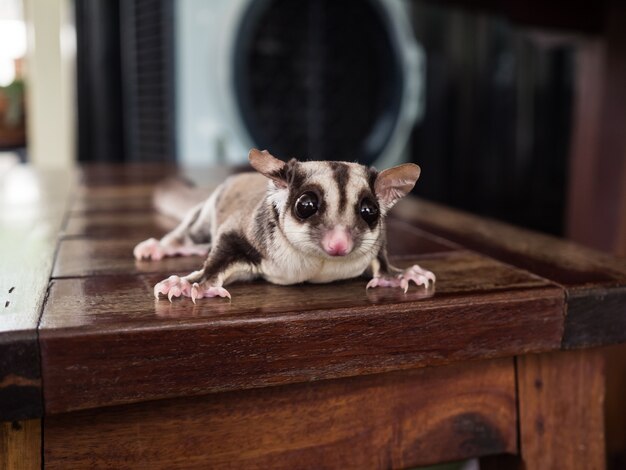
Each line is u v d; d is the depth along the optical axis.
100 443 0.22
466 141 0.91
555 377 0.27
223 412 0.23
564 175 0.96
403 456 0.25
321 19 0.78
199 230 0.29
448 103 0.88
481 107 0.91
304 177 0.23
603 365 0.27
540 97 0.94
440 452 0.26
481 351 0.24
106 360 0.20
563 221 0.98
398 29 0.81
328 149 0.81
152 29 0.69
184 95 0.70
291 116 0.79
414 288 0.25
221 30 0.69
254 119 0.73
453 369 0.25
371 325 0.22
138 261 0.29
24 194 0.47
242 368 0.21
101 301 0.23
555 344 0.25
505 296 0.24
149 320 0.21
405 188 0.24
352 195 0.23
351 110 0.82
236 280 0.25
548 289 0.25
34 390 0.20
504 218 0.96
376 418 0.25
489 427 0.26
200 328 0.21
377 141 0.83
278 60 0.77
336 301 0.23
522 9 0.48
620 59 0.51
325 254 0.22
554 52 0.93
